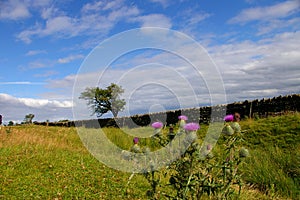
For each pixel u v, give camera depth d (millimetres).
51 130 17453
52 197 6105
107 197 6117
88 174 7746
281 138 11164
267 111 16844
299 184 6801
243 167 7676
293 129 11539
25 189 6496
